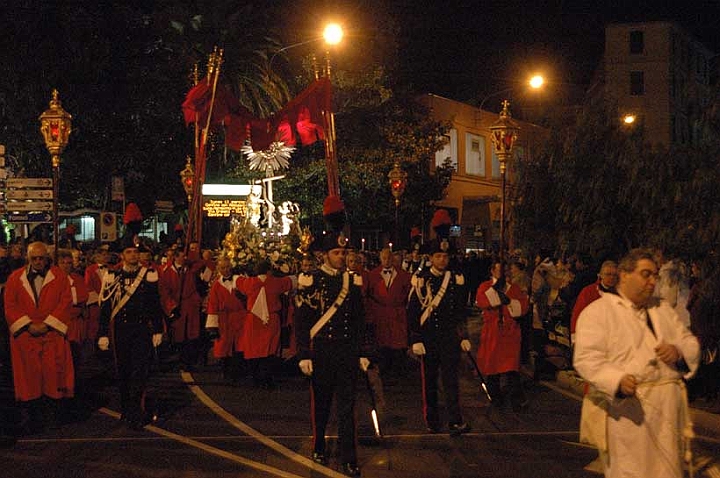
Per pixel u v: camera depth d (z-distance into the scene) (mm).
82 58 27609
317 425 8891
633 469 5566
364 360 8641
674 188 11672
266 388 13875
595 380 5512
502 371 11805
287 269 16578
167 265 15898
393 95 35812
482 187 48906
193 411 11906
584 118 15250
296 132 22328
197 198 19422
